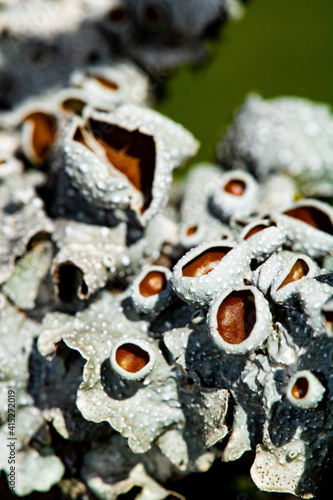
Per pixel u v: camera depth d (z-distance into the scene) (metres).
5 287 0.12
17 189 0.13
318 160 0.13
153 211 0.12
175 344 0.12
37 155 0.13
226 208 0.12
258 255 0.12
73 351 0.12
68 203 0.12
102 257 0.12
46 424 0.12
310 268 0.11
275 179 0.13
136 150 0.12
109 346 0.12
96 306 0.12
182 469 0.12
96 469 0.12
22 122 0.13
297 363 0.11
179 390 0.12
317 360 0.11
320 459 0.11
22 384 0.12
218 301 0.11
